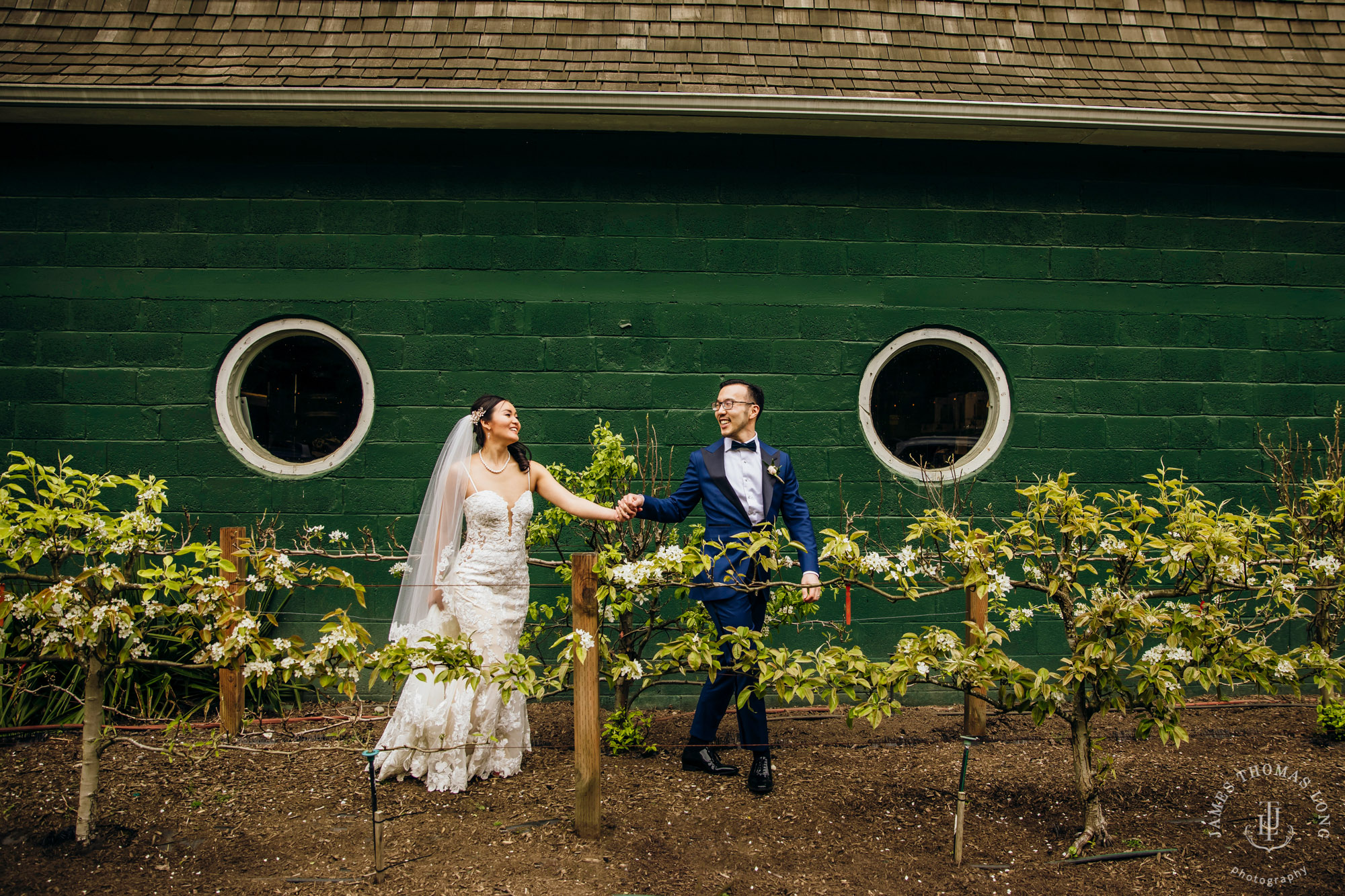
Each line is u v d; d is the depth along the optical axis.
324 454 4.86
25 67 4.55
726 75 4.71
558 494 3.59
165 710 4.23
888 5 5.11
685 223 4.84
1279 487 4.91
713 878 2.71
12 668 3.99
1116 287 5.00
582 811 2.92
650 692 4.71
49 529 2.70
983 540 2.88
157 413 4.73
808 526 3.43
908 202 4.92
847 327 4.89
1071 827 3.09
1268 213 5.07
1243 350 5.05
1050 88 4.82
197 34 4.82
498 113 4.52
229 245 4.75
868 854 2.89
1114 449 4.97
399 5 4.94
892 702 2.88
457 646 2.90
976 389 5.05
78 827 2.90
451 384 4.78
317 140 4.77
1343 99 4.92
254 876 2.70
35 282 4.71
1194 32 5.24
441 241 4.79
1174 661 2.76
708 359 4.84
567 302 4.81
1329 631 4.35
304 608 4.70
